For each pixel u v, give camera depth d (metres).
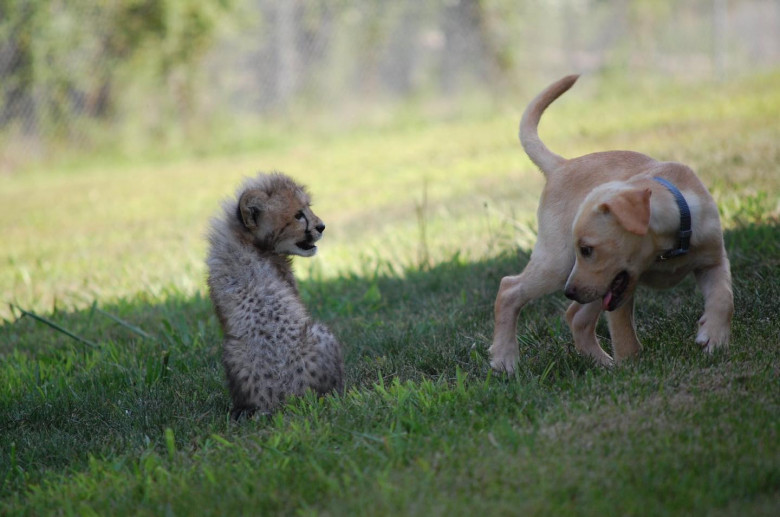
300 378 7.25
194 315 11.25
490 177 18.66
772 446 5.29
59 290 13.55
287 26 29.69
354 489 5.44
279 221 7.66
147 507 5.68
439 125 28.86
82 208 20.88
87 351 10.18
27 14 27.05
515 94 31.00
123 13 27.75
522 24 30.97
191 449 6.80
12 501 6.19
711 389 6.25
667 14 31.88
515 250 11.76
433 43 30.72
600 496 4.98
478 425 6.27
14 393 8.49
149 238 16.80
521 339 8.48
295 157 25.56
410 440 6.10
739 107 23.00
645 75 31.66
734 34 32.97
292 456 6.16
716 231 7.01
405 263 12.83
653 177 7.12
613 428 5.82
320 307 10.99
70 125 28.17
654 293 9.38
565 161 7.95
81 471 6.67
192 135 28.70
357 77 30.42
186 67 28.45
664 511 4.73
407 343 9.10
